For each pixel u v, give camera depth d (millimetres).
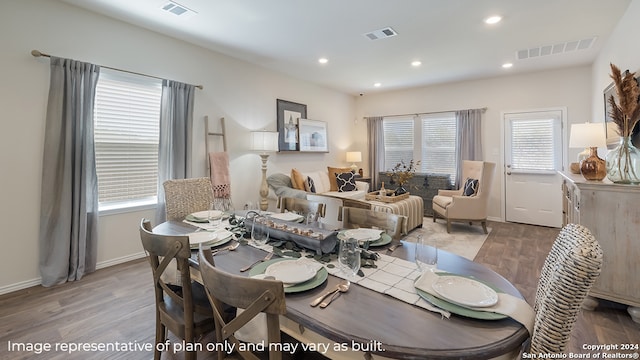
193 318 1398
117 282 2770
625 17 2953
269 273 1202
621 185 2152
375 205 4172
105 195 3168
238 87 4426
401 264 1348
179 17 3064
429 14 3006
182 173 3633
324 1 2748
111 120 3178
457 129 5758
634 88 2168
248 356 1010
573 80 4773
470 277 1181
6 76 2521
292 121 5398
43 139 2711
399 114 6562
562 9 2904
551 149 4965
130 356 1787
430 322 898
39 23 2666
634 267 2148
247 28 3330
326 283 1160
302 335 1008
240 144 4496
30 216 2668
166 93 3504
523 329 875
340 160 6785
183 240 1283
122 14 3012
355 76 5375
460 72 5090
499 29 3359
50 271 2691
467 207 4512
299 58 4371
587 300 2324
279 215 2197
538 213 5094
